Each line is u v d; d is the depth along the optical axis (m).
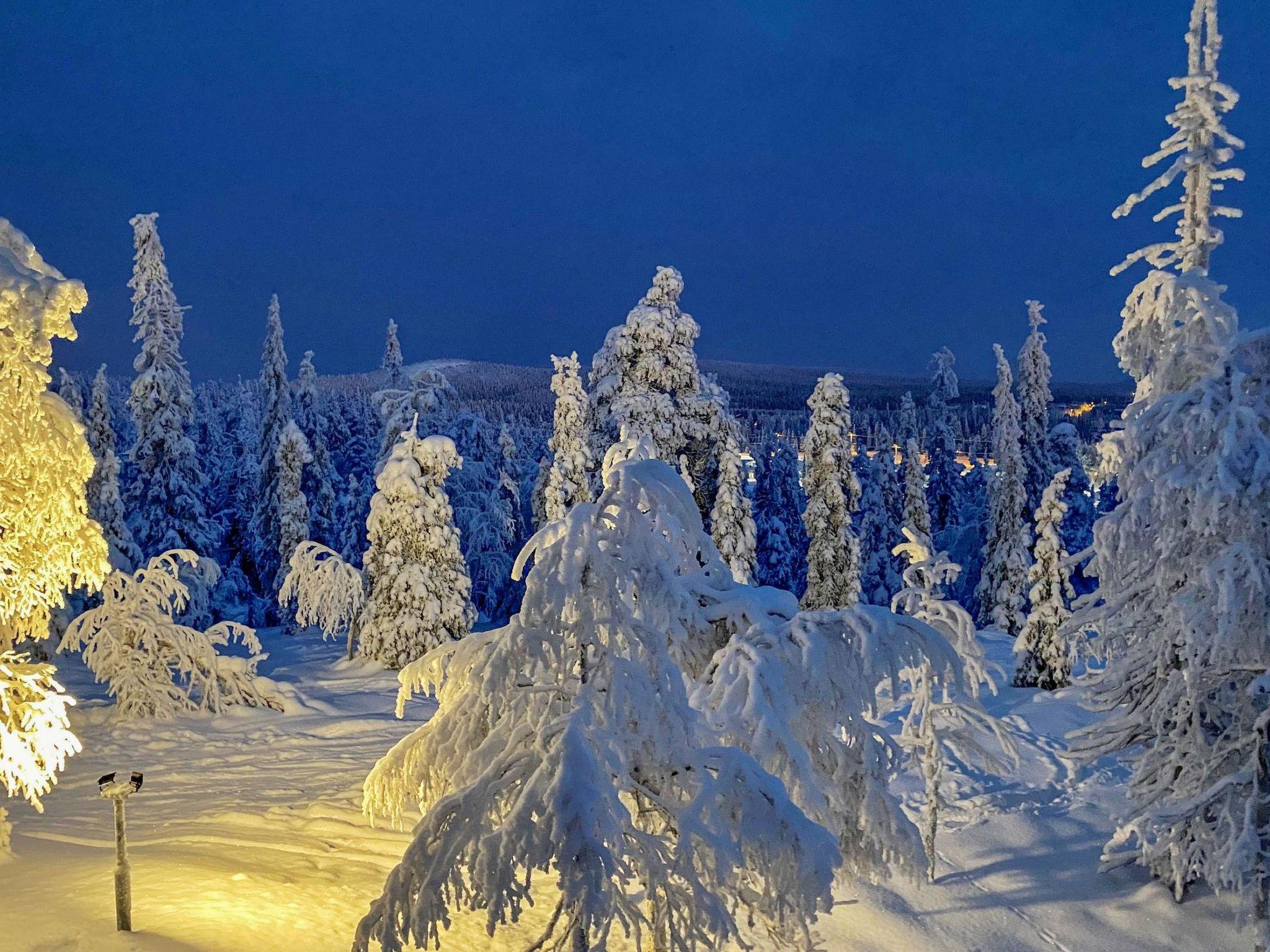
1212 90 16.20
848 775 9.68
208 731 26.73
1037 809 19.73
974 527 59.06
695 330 34.97
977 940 14.70
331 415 67.50
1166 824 14.40
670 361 34.62
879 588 53.88
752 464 59.88
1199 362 14.86
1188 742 14.75
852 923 15.02
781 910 8.05
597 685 8.29
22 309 13.55
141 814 19.38
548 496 36.84
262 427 53.50
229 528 60.28
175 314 46.06
